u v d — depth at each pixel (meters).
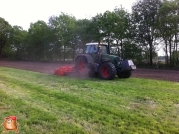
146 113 4.30
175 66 17.39
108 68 8.88
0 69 13.36
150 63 19.02
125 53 19.70
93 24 21.83
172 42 17.72
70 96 5.53
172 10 16.42
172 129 3.48
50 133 3.29
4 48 39.41
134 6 19.20
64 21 26.95
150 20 18.41
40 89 6.45
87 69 9.79
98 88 6.78
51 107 4.56
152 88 6.89
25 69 13.83
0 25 38.75
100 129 3.46
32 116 3.96
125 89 6.66
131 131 3.40
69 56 27.55
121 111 4.34
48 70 13.17
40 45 30.61
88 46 10.27
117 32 19.75
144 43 19.11
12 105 4.65
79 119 3.88
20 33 35.75
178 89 6.75
